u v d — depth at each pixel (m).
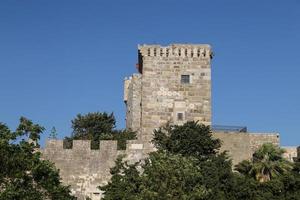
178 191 65.38
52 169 60.62
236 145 80.50
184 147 74.00
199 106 88.50
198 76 89.44
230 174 69.25
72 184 76.62
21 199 55.69
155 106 88.19
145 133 87.19
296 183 69.12
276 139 86.50
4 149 56.81
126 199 65.00
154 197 64.44
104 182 76.50
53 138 79.25
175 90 88.88
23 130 58.47
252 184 68.56
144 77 89.06
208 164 70.50
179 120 87.69
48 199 62.75
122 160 76.69
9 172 56.53
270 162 73.75
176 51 89.94
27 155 58.12
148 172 67.81
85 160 77.44
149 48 89.88
